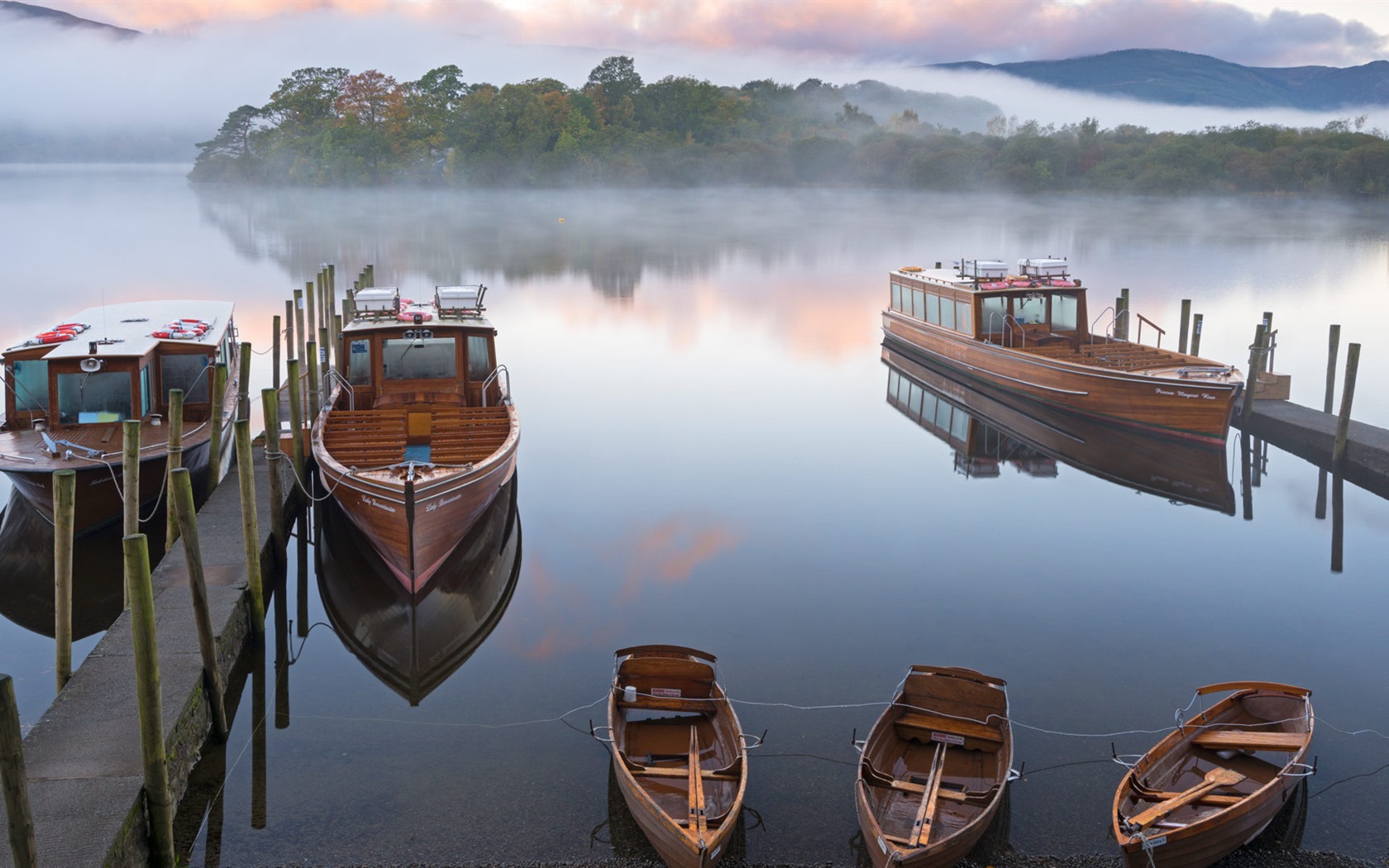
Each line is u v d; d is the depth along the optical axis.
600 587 18.89
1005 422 31.23
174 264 71.06
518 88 145.12
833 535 21.58
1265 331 28.39
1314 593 18.89
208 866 11.27
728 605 18.12
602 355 40.81
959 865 11.30
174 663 13.32
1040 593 18.75
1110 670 15.85
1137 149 141.75
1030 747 13.72
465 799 12.51
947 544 21.09
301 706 14.70
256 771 13.03
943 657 16.17
